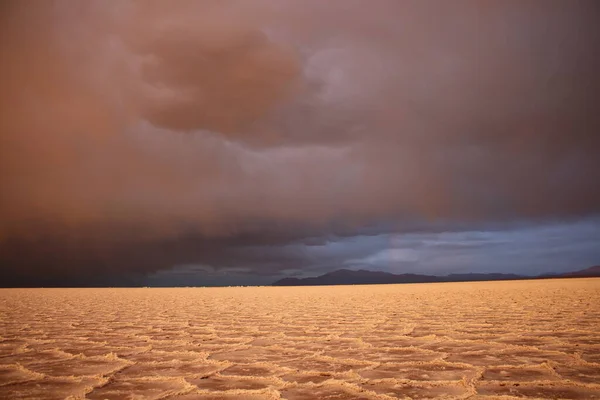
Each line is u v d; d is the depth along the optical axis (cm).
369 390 357
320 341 604
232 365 458
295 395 347
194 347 569
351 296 1808
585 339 584
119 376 416
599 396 333
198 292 2570
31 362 482
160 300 1648
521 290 2014
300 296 1903
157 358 499
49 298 1817
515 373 407
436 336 632
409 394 344
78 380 402
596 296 1453
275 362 471
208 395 350
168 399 340
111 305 1371
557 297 1429
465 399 329
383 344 573
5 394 356
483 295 1656
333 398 338
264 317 942
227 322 851
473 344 561
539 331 659
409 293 1975
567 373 404
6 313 1081
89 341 625
